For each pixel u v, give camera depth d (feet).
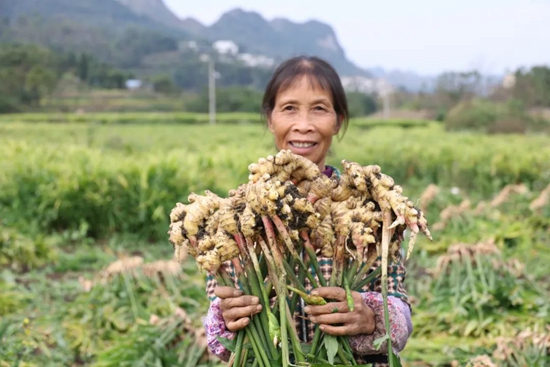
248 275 6.67
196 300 18.16
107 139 71.26
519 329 15.17
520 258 22.25
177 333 14.71
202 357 14.14
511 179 39.68
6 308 17.80
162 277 18.42
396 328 6.88
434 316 16.42
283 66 7.77
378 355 7.44
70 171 29.81
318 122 7.57
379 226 6.53
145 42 454.40
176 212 6.84
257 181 6.35
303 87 7.55
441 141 59.67
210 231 6.70
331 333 6.56
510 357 12.92
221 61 397.60
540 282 19.44
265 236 6.50
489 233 24.44
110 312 16.89
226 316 6.66
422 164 43.65
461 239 23.86
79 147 38.32
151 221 28.86
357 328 6.60
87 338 15.74
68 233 28.14
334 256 6.64
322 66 7.71
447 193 32.63
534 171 39.58
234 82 368.48
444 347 14.42
